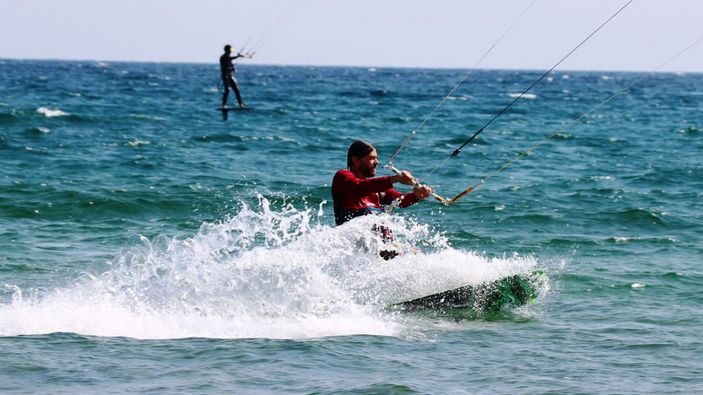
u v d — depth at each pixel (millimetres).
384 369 28797
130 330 32781
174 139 125000
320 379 27578
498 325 35438
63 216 61906
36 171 85500
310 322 34594
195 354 29969
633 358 30828
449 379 27953
